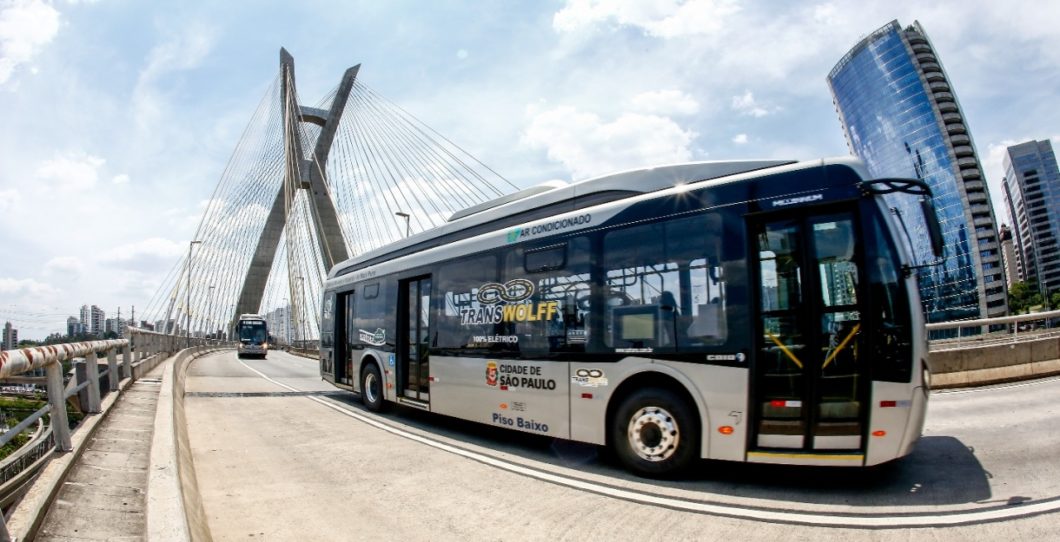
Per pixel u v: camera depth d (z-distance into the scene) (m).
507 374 7.00
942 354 10.61
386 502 4.83
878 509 4.48
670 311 5.54
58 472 3.97
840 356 4.86
